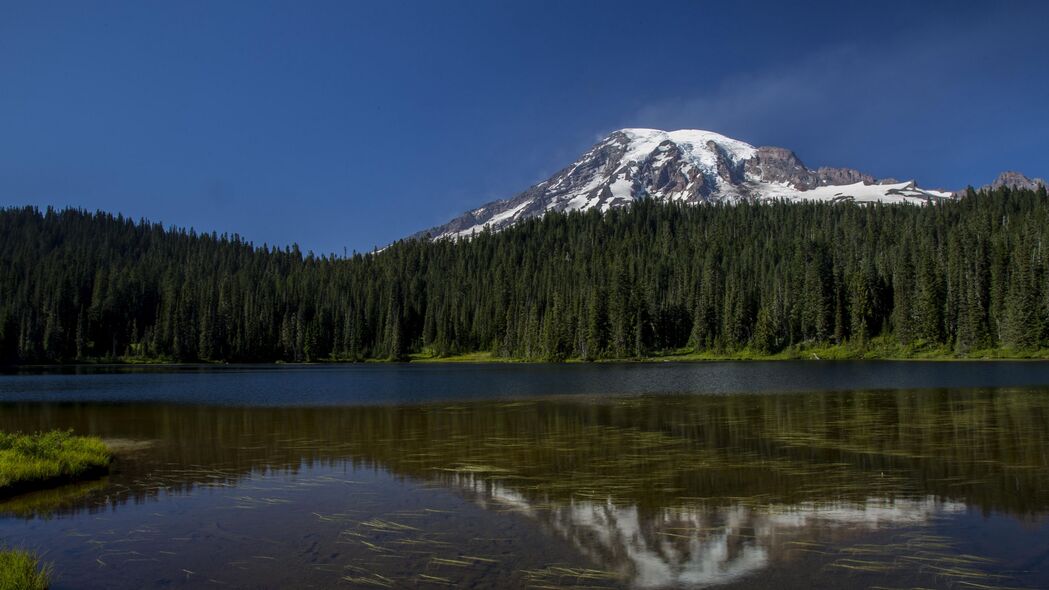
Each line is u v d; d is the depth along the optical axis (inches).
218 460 957.8
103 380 3223.4
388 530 580.1
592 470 831.7
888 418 1298.0
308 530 584.7
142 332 6476.4
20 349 5428.2
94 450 934.4
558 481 770.2
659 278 6520.7
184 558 515.8
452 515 628.4
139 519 634.2
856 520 590.9
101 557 521.3
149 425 1397.6
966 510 617.3
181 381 3112.7
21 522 626.5
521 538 552.1
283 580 463.8
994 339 4441.4
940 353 4478.3
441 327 6515.8
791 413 1417.3
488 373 3718.0
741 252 6929.1
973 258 4825.3
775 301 5349.4
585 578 457.4
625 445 1024.9
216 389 2517.2
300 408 1736.0
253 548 537.0
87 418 1549.0
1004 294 4515.3
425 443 1083.3
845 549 512.1
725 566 478.9
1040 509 617.6
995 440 1011.9
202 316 5935.0
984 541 526.3
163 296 6530.5
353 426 1330.0
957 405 1513.3
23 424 1439.5
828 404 1599.4
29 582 445.7
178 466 912.3
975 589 430.6
